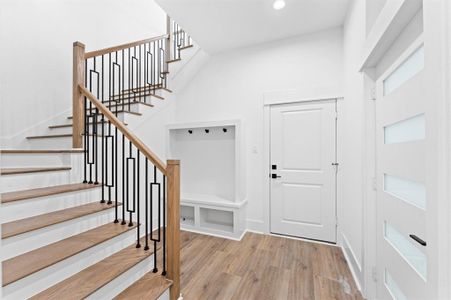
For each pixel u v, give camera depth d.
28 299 1.19
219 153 3.43
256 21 2.59
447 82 0.66
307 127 2.83
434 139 0.73
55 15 2.95
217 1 2.25
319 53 2.79
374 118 1.74
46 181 1.91
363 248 1.77
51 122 2.90
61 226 1.59
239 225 2.87
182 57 3.61
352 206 2.18
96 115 2.15
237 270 2.11
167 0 2.23
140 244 1.96
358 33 1.90
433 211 0.74
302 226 2.86
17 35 2.58
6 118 2.50
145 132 2.99
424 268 1.10
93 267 1.51
